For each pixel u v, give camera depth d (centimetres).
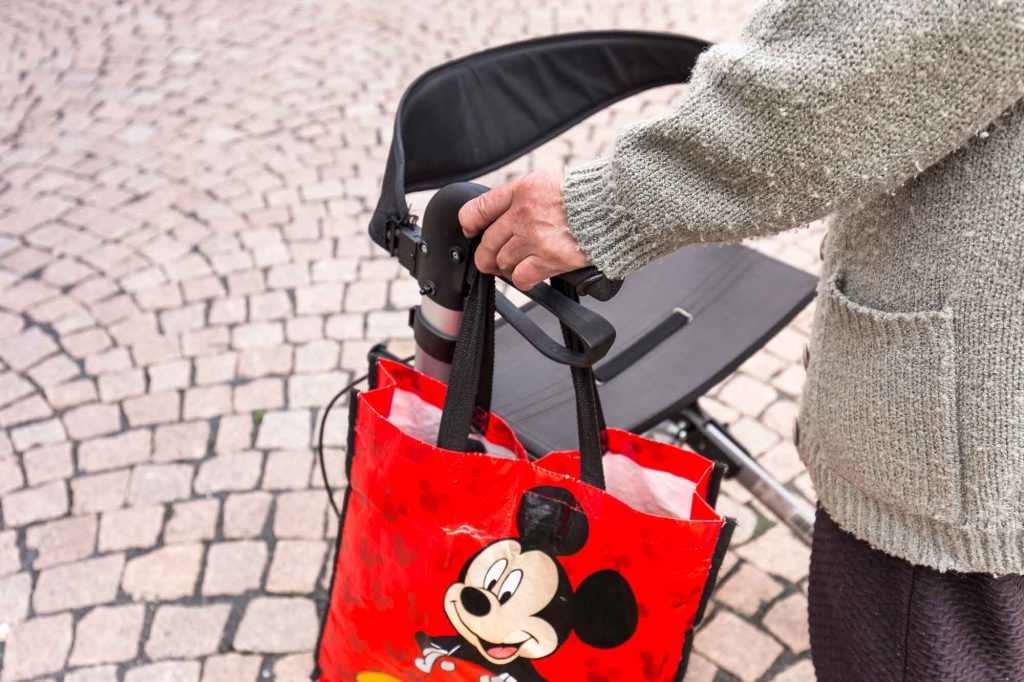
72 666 180
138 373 253
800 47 79
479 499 105
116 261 295
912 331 93
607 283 95
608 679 111
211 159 346
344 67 410
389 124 368
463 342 104
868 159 81
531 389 142
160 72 407
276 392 248
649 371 143
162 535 208
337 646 131
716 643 188
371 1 477
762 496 183
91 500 216
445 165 140
